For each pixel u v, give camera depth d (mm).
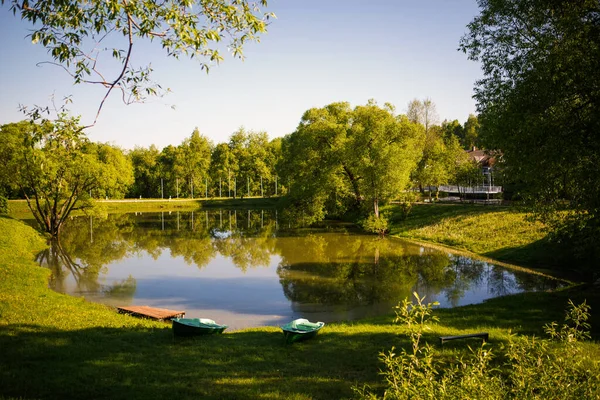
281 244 37844
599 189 14172
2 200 51719
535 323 13844
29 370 10250
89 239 41344
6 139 36781
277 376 10109
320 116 52062
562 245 27312
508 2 16453
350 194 54812
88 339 13023
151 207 85688
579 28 14031
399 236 41438
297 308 19344
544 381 4805
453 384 5117
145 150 116062
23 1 7348
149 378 9938
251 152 109500
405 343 12188
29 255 30953
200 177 107500
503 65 16891
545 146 14758
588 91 14352
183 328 13594
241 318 17938
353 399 8445
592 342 10789
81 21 8039
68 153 8445
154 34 8297
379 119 47812
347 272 26578
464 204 47562
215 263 29766
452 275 25484
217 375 10172
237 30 8859
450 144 58188
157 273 26656
